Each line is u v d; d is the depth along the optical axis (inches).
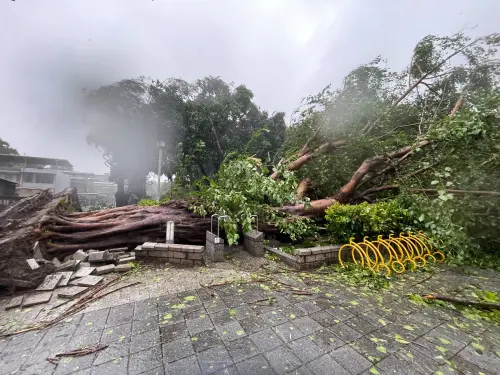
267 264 154.8
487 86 255.4
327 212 188.1
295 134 329.7
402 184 232.5
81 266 135.4
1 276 109.7
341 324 86.4
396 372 63.9
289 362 66.5
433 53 284.2
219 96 685.3
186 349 71.1
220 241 159.0
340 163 290.7
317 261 151.6
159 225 196.2
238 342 74.7
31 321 86.7
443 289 123.0
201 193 210.1
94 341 74.5
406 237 171.8
